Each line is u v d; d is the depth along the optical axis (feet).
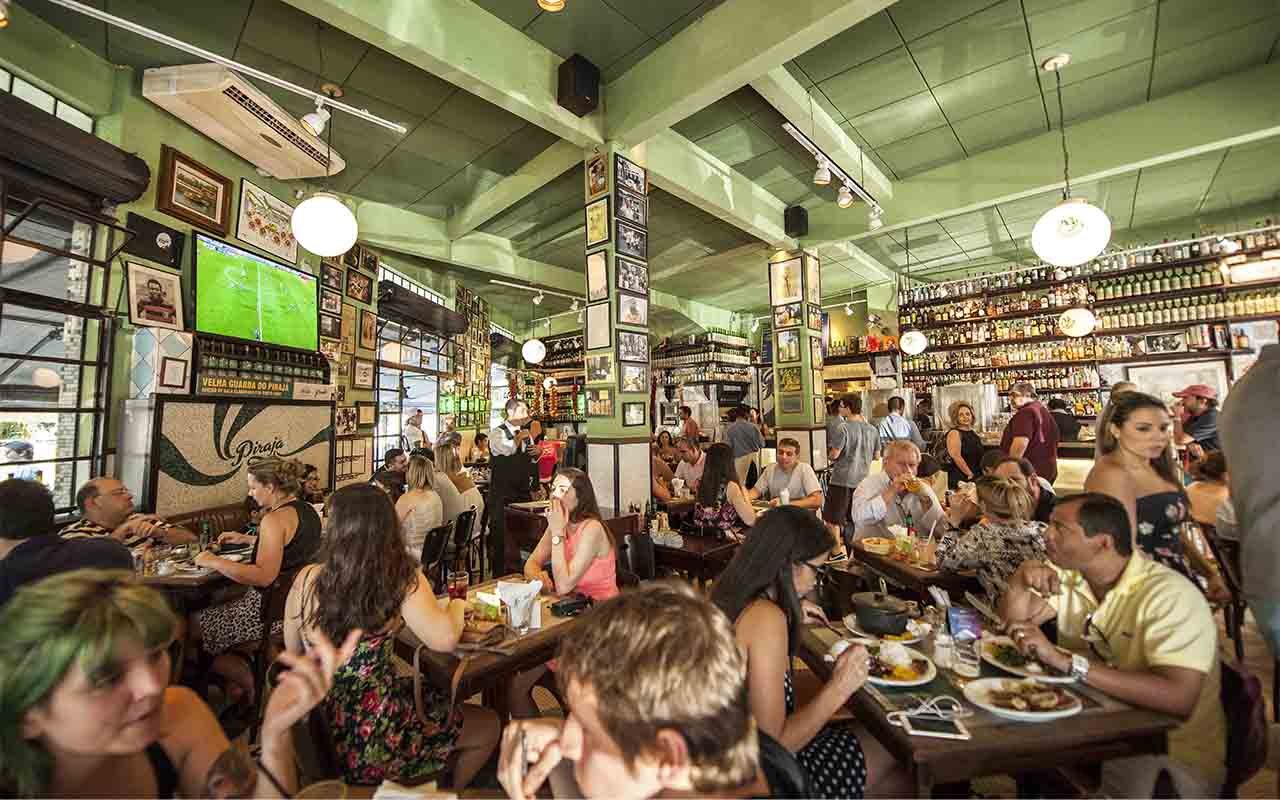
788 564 4.84
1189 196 23.52
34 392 11.06
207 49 12.92
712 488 11.98
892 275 35.14
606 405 16.49
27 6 10.89
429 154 18.74
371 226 22.56
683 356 43.70
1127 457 6.48
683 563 10.83
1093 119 17.81
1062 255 13.42
